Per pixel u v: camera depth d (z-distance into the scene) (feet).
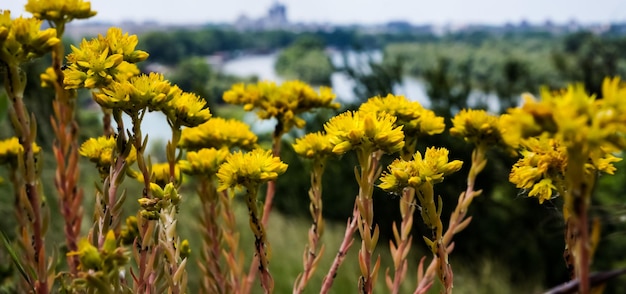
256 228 1.07
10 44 1.01
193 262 2.70
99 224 1.04
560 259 3.39
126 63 1.07
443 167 1.00
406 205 1.23
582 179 0.65
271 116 1.49
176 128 1.04
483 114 1.26
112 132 1.37
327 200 4.09
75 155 1.41
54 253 1.15
